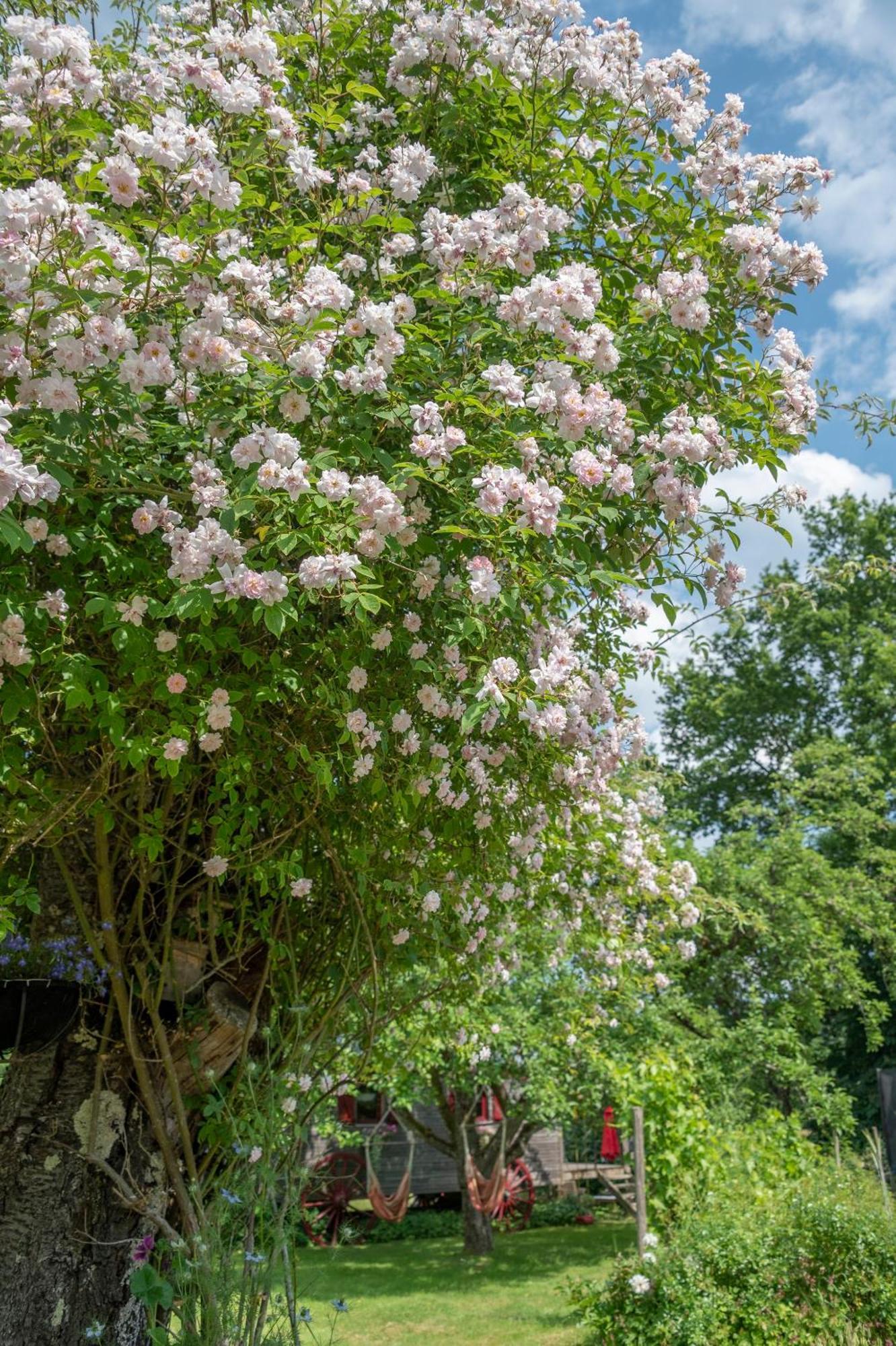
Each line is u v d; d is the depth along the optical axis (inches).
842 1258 203.2
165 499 98.2
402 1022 199.9
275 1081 130.4
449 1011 205.9
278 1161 132.6
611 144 131.1
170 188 97.6
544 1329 280.7
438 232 110.4
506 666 107.6
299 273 107.7
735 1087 377.4
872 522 812.0
